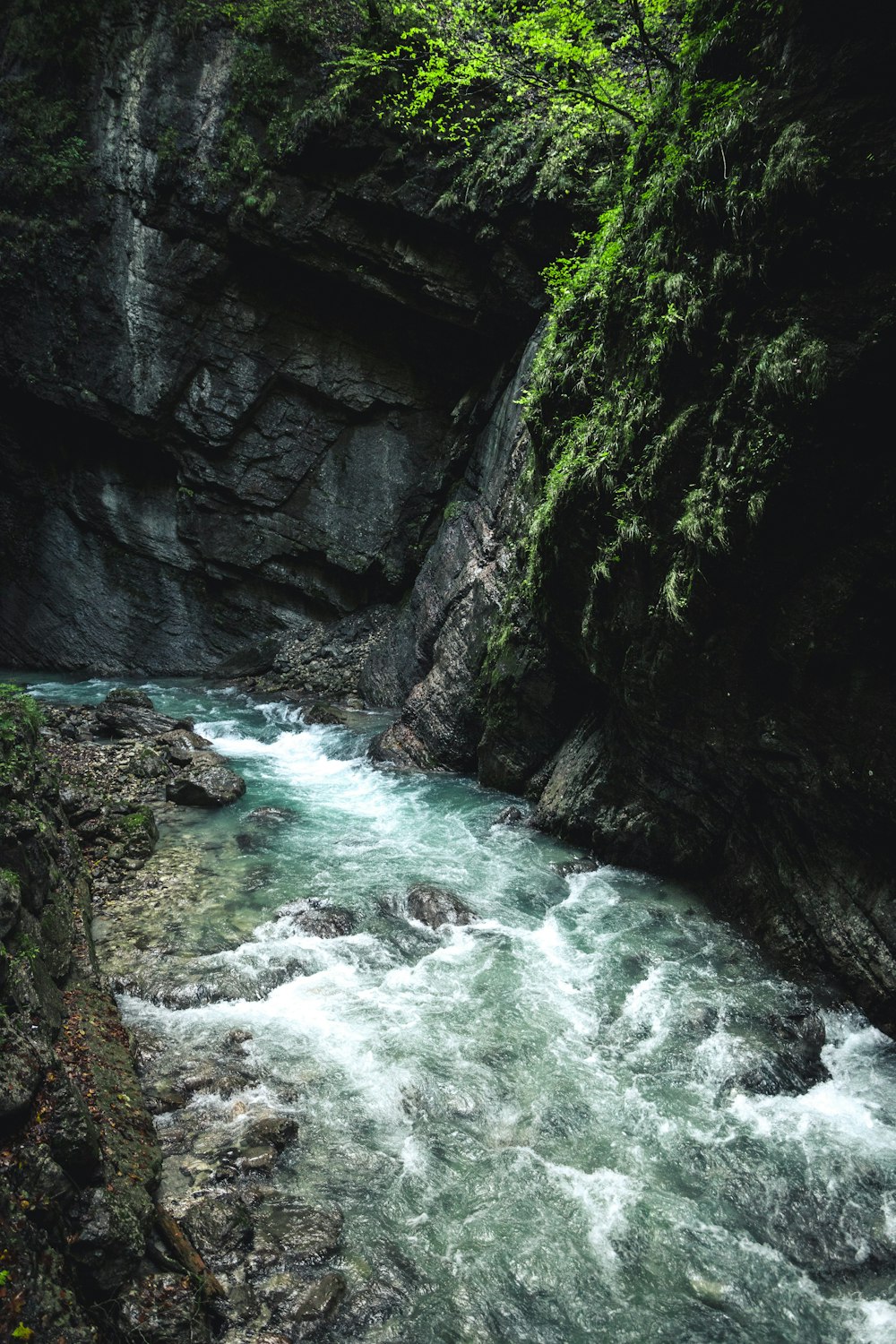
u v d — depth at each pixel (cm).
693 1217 471
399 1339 398
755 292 607
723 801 793
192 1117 521
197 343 1816
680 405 684
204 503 1925
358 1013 639
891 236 527
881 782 615
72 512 2031
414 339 1745
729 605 670
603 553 784
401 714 1395
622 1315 415
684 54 714
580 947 745
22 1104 374
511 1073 579
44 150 1777
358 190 1585
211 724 1517
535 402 908
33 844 610
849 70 549
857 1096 570
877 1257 449
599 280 809
